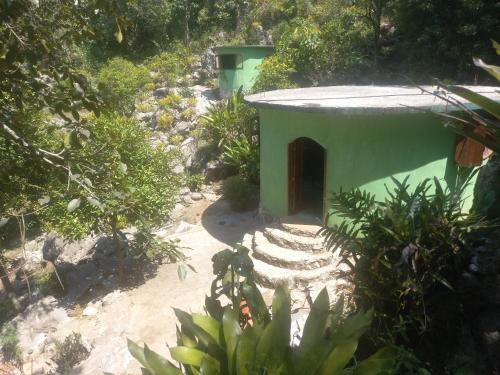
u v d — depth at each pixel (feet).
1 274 20.90
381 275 9.48
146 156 22.04
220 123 38.96
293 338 11.68
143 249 22.07
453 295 9.21
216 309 9.96
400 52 51.19
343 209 10.78
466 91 6.72
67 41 10.41
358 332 7.61
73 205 10.16
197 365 7.77
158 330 18.28
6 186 11.60
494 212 10.49
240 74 55.06
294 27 58.18
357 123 20.61
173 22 80.43
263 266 20.98
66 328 19.21
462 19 40.45
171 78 59.98
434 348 9.29
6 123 10.37
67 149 11.45
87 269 24.31
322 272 19.81
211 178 38.40
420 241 9.30
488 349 8.48
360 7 57.41
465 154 21.04
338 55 53.11
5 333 19.13
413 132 20.42
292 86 48.29
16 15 8.75
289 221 23.68
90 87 10.28
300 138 24.58
